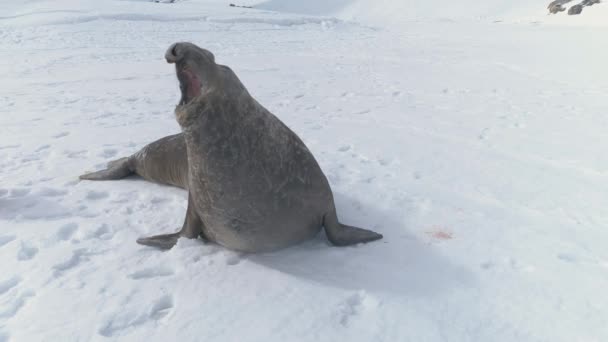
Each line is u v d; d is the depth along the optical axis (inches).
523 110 310.2
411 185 189.6
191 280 125.1
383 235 148.3
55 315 111.7
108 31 784.3
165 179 194.1
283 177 124.3
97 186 195.5
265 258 135.2
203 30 856.9
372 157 224.2
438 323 107.3
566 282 122.6
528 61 514.6
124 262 135.3
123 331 106.7
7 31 764.0
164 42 693.9
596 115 292.4
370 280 124.0
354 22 1195.3
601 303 113.8
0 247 144.5
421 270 128.6
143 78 440.5
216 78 110.3
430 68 490.0
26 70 474.0
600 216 161.6
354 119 294.7
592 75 420.2
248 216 123.6
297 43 734.5
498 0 2429.9
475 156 224.4
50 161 225.9
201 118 112.9
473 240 145.0
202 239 145.4
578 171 203.9
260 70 477.7
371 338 102.6
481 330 105.2
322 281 123.6
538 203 172.9
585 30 880.3
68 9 1012.5
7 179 202.7
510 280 124.0
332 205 138.9
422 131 266.2
